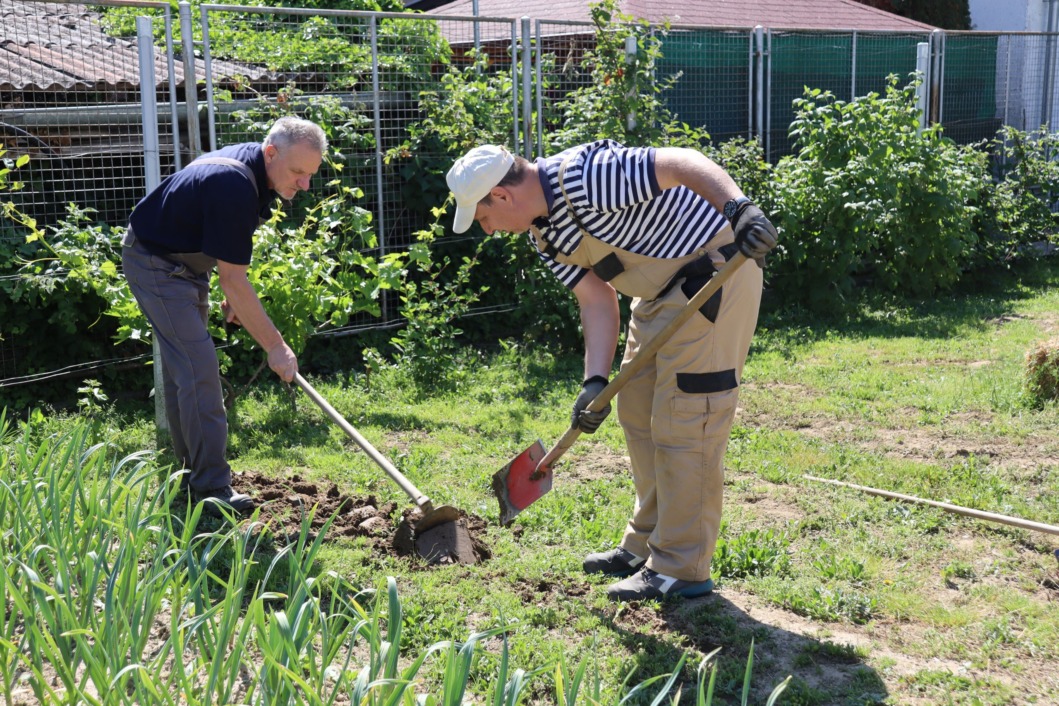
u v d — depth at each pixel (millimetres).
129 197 7977
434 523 4289
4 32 8609
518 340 9023
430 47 9180
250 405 6781
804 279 9977
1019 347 8375
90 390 6496
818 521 4750
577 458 5734
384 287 7227
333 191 8375
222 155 4621
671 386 3678
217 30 9148
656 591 3881
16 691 3045
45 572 3459
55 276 6809
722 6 14984
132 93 7816
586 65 9234
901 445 5988
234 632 2719
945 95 13594
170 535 3217
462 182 3455
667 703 3191
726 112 11992
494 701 2355
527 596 3928
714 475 3773
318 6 12719
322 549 4289
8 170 6457
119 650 2635
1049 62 14656
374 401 7066
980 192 11453
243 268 4570
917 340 8734
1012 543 4488
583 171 3404
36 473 3908
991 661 3510
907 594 3990
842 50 12992
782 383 7457
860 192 9688
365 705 2381
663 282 3611
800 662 3461
